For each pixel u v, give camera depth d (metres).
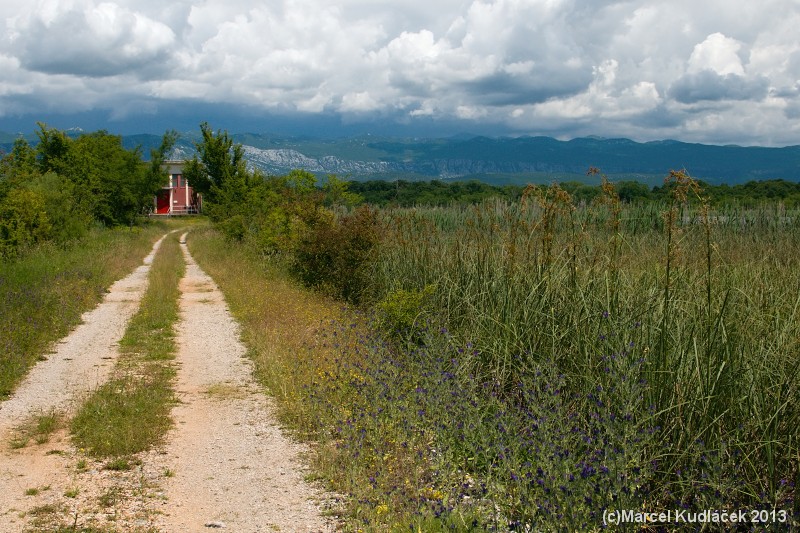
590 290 7.38
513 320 7.88
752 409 5.19
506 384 7.55
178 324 14.30
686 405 5.27
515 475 4.81
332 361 9.32
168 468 6.09
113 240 37.31
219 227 36.91
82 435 6.93
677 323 5.88
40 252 24.56
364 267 16.67
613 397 5.68
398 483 5.30
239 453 6.50
